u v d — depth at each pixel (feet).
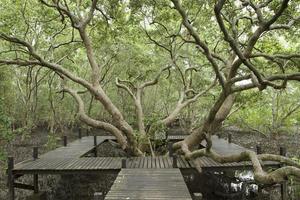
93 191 47.03
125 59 76.74
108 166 36.88
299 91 82.38
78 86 91.97
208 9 50.44
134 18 53.42
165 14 50.98
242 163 36.06
